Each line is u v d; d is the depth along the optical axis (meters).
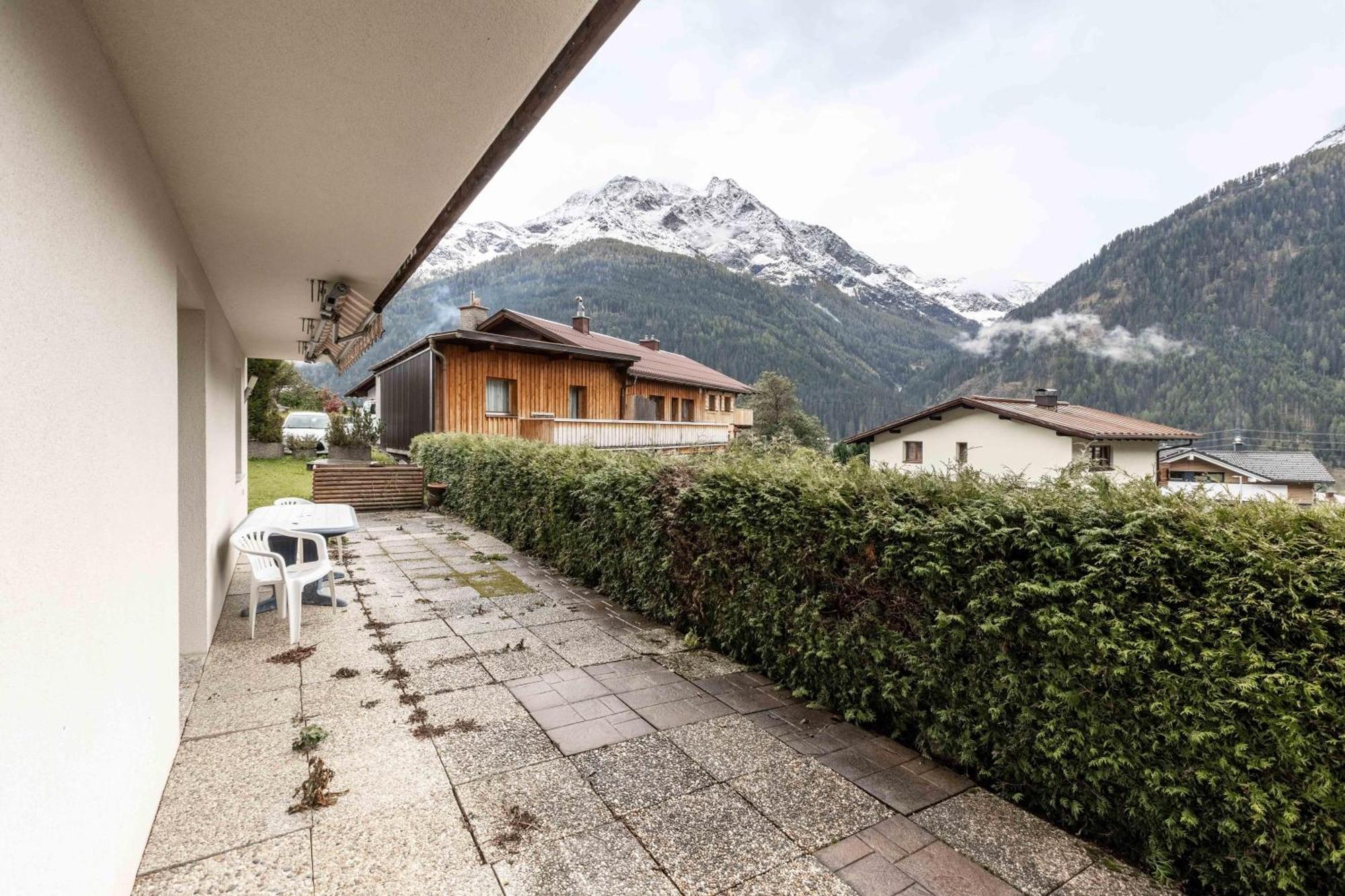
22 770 1.29
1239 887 2.20
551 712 3.61
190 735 3.21
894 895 2.19
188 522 4.32
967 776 3.04
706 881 2.24
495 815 2.60
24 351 1.33
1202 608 2.30
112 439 1.96
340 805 2.63
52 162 1.49
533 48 1.87
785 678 4.07
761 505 4.16
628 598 5.82
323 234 3.65
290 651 4.48
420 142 2.50
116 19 1.72
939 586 3.15
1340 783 1.98
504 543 9.01
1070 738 2.61
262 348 8.62
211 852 2.31
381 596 6.05
